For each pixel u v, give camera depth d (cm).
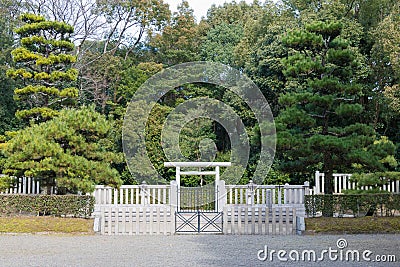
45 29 2041
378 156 1481
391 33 2127
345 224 1394
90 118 1499
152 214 1404
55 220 1400
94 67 2778
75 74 2047
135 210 1445
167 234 1389
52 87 2011
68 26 2055
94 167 1455
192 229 1439
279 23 2545
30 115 2016
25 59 1978
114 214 1426
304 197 1552
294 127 1577
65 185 1432
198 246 1137
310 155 1482
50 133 1457
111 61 2753
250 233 1404
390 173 1516
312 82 1489
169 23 2988
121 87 2662
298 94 1479
